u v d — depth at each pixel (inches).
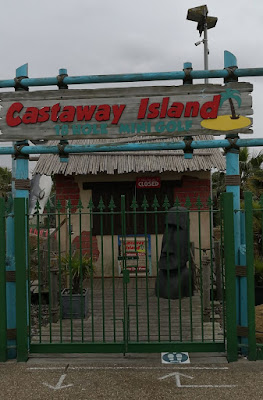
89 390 180.2
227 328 207.5
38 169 382.9
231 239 208.1
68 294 296.8
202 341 215.8
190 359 208.8
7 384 186.7
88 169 381.4
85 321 279.9
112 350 215.8
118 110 224.4
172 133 222.8
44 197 460.1
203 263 278.7
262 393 175.3
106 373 196.1
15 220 213.8
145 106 223.3
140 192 419.5
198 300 329.1
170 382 186.5
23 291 211.8
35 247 430.6
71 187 420.8
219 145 221.1
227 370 197.2
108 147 226.1
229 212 208.5
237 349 207.8
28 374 196.4
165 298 335.0
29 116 227.1
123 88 224.7
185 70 222.1
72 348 216.8
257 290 337.4
